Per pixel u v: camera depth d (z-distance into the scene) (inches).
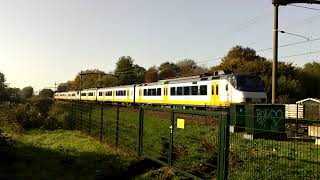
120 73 3476.9
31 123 901.2
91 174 387.9
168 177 355.9
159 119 736.3
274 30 885.2
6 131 776.3
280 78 1704.0
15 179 347.3
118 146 539.5
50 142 616.7
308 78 1806.1
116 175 393.1
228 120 285.6
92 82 3570.4
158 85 1326.3
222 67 2279.8
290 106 970.1
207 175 338.6
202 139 502.0
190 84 1106.1
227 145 285.6
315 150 425.1
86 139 650.8
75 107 929.5
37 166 407.8
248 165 366.0
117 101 1801.2
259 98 941.8
